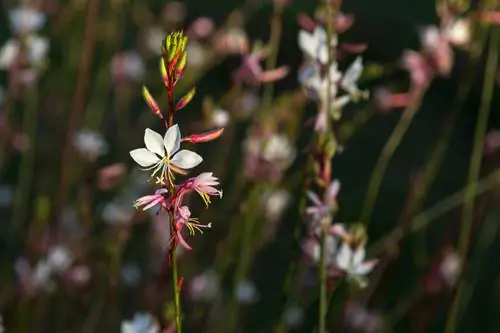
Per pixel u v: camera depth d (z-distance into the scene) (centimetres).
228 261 108
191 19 205
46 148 155
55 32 149
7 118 121
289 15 203
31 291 106
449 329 97
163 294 102
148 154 62
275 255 152
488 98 99
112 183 99
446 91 206
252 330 140
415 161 186
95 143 122
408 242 153
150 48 151
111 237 108
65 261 107
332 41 79
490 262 158
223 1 212
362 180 177
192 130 90
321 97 79
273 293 147
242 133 148
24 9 107
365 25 222
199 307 111
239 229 106
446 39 92
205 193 62
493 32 98
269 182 94
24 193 145
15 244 131
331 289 80
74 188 131
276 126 98
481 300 150
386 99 100
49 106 159
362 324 109
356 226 79
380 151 187
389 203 169
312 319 127
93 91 156
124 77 144
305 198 79
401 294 144
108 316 110
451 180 180
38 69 110
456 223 117
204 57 122
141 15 161
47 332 116
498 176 107
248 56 88
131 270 120
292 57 192
